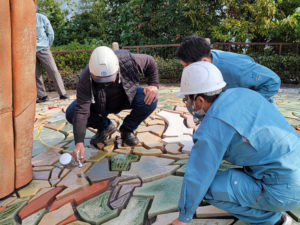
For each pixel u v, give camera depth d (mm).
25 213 1755
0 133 1790
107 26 10031
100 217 1684
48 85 6629
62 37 10586
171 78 6879
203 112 1401
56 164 2465
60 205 1822
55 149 2803
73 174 2240
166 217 1647
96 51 1983
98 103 2344
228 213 1627
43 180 2182
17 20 1668
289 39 6844
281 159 1210
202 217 1640
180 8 7508
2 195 1923
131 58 2322
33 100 1946
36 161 2529
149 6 8258
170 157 2447
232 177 1346
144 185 2037
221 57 1834
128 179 2113
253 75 1788
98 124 2729
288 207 1292
